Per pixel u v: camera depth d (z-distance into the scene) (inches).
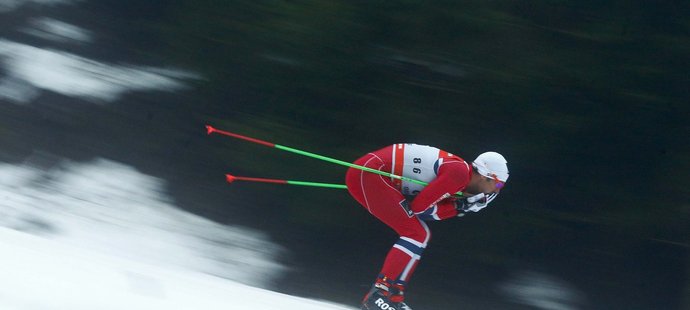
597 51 573.6
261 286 626.8
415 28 600.1
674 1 564.7
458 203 377.7
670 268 614.2
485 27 589.9
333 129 630.5
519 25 586.6
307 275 647.1
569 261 626.2
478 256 633.6
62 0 838.5
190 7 700.7
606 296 625.6
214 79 685.3
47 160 722.2
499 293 629.6
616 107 576.4
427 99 610.2
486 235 630.5
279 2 636.1
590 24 575.5
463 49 596.7
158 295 315.6
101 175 705.0
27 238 382.6
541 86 583.8
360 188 377.4
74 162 719.1
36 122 752.3
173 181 697.0
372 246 653.3
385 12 599.8
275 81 637.9
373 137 625.0
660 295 618.2
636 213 593.9
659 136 579.2
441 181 358.9
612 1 573.9
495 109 598.5
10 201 649.0
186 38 701.9
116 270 344.2
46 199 663.1
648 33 566.9
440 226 637.9
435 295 634.8
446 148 607.8
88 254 387.5
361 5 604.1
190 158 701.9
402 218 373.4
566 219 607.5
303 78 625.6
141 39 779.4
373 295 373.7
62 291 284.5
